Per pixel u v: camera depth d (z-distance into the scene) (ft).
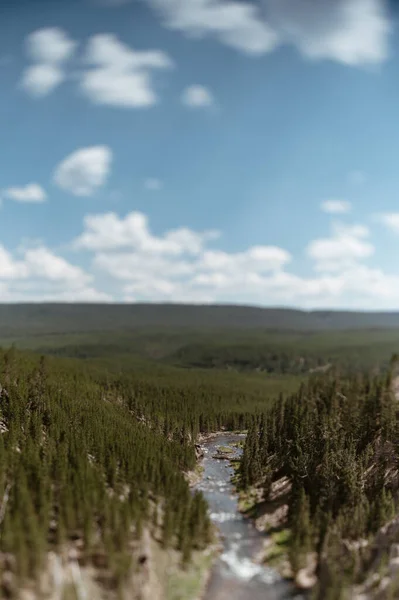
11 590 217.15
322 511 336.29
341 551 286.46
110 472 351.87
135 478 353.31
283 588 258.98
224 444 591.78
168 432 558.97
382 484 373.61
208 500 387.55
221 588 258.16
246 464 447.42
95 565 251.19
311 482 378.12
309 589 257.96
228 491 412.57
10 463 327.06
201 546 298.76
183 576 266.57
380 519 311.06
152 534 293.84
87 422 460.14
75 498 290.15
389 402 551.18
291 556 279.69
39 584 224.94
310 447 447.42
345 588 240.73
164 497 344.69
